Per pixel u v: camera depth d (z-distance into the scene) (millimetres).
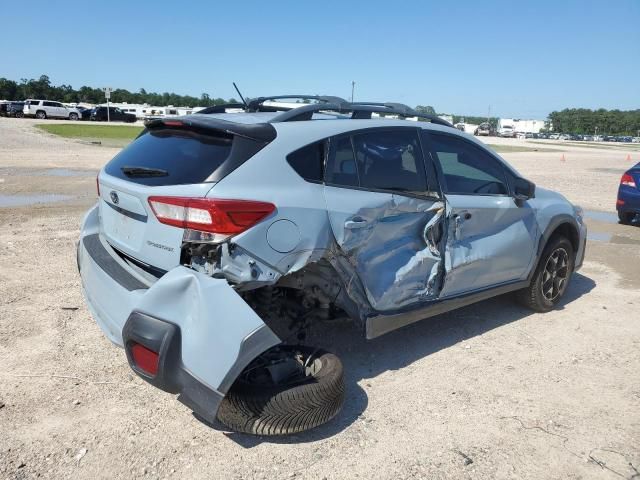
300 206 3328
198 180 3150
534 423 3490
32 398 3504
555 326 5156
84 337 4402
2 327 4488
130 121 60969
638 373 4242
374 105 4293
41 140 27734
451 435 3322
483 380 4031
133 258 3484
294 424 3074
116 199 3541
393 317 3898
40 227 8141
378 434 3299
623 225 10594
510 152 39906
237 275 3111
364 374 4051
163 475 2855
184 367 2828
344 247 3549
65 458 2951
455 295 4457
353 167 3719
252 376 3303
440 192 4227
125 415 3379
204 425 3312
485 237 4625
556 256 5508
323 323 4855
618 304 5844
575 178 19797
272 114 3836
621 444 3301
